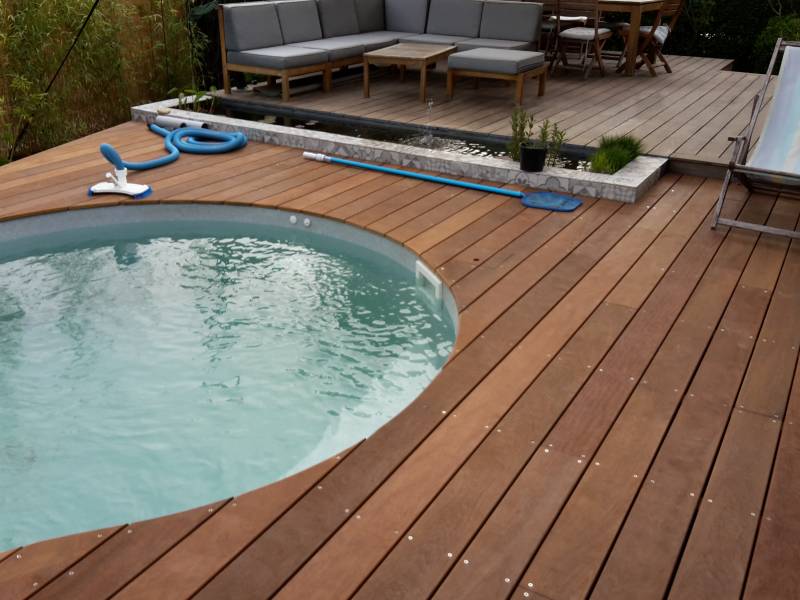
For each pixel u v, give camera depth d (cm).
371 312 406
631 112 693
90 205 510
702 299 373
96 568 212
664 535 225
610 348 328
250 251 486
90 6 739
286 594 203
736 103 733
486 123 654
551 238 448
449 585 206
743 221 474
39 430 314
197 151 625
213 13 862
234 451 300
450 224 470
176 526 228
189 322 397
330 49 764
